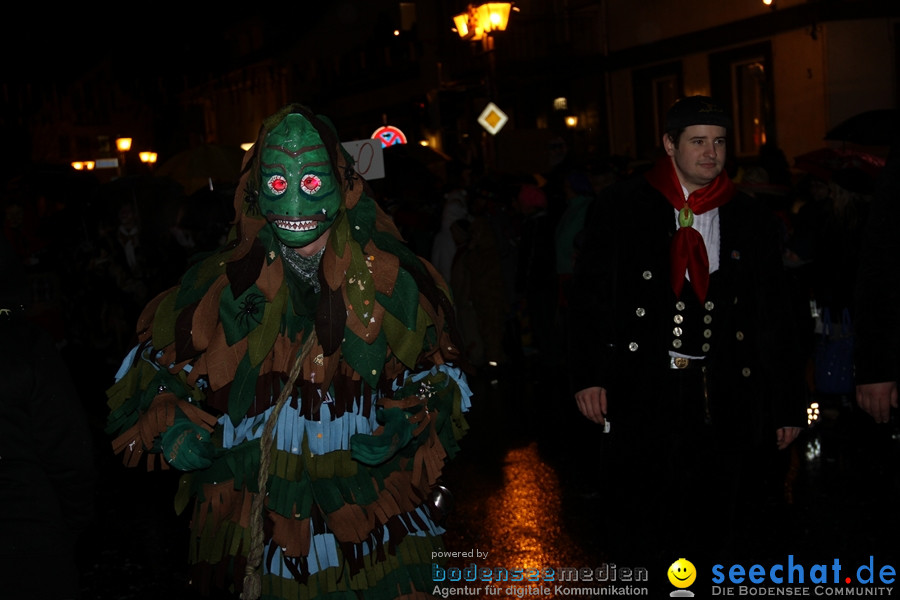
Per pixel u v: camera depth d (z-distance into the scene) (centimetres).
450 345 292
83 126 3144
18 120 2562
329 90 3120
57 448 273
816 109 1598
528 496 605
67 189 1309
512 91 2414
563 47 2206
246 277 275
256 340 275
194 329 277
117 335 1209
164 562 529
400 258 286
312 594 279
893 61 1577
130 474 712
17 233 1076
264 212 268
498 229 1108
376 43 2767
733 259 380
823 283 724
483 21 1565
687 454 383
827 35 1566
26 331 277
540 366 1076
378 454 266
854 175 708
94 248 1237
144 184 1208
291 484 280
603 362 385
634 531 391
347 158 279
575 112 2228
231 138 3622
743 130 1784
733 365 378
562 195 1032
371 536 282
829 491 578
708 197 380
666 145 390
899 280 346
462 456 714
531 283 1028
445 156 1495
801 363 382
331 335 271
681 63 1906
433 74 2595
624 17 2050
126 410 288
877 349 349
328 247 274
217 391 277
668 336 379
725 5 1778
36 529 270
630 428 383
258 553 271
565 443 739
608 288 387
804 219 771
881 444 672
